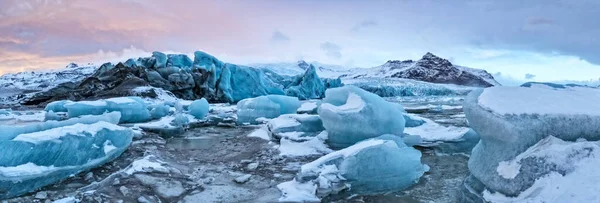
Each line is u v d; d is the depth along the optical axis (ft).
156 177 18.52
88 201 15.05
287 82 131.34
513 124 12.82
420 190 17.94
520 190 12.21
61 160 17.83
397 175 18.25
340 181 17.07
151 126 36.19
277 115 46.09
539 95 14.19
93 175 19.20
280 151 26.35
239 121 45.75
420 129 33.27
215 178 19.89
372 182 17.67
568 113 13.04
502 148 13.58
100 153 20.68
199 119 47.50
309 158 24.36
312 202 15.81
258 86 99.04
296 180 17.89
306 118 32.99
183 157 25.35
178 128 37.22
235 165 22.95
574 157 11.91
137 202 15.46
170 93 83.10
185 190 17.54
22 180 15.81
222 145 30.17
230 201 16.24
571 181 11.32
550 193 11.44
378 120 25.57
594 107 13.47
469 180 15.62
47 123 20.40
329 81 131.54
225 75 91.09
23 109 77.82
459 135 27.96
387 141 18.90
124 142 23.53
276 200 15.94
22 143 16.42
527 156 12.59
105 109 42.73
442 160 24.18
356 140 25.75
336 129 26.13
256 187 18.24
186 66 103.45
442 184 18.86
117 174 18.34
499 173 13.12
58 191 16.61
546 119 12.95
